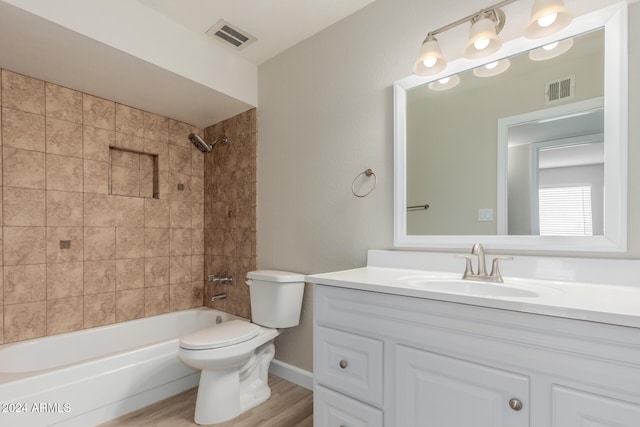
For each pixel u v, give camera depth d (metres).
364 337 1.12
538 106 1.25
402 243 1.58
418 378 0.98
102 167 2.27
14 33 1.50
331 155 1.91
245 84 2.31
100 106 2.25
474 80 1.41
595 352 0.71
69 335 2.04
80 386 1.57
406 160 1.59
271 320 1.91
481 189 1.38
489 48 1.23
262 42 2.12
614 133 1.08
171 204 2.65
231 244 2.57
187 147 2.77
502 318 0.83
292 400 1.85
